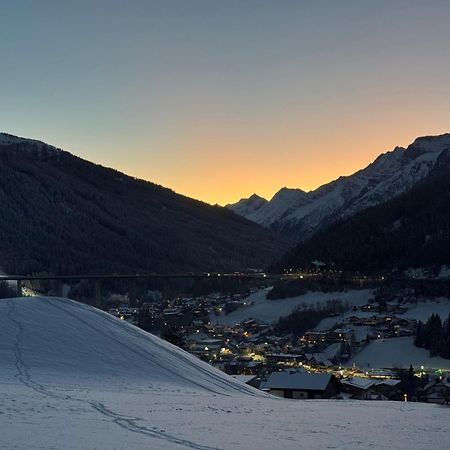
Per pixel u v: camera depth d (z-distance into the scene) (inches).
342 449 772.6
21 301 2263.8
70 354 1769.2
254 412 1147.9
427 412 1306.6
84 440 702.5
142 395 1304.1
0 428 748.0
